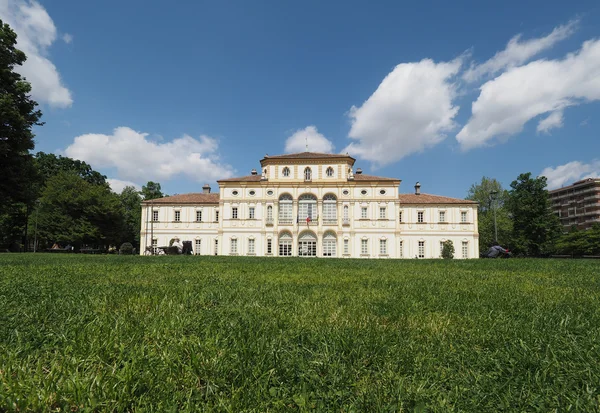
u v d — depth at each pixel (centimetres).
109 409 251
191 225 5738
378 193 5438
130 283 835
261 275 1110
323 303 587
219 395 274
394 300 632
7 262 1571
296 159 5519
